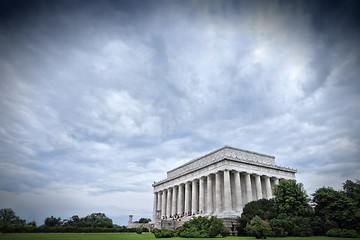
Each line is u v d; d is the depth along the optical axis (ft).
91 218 438.81
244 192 352.28
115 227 335.88
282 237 214.07
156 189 490.90
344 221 234.17
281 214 247.29
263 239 200.85
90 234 253.65
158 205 479.00
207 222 237.25
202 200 364.99
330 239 189.88
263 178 372.17
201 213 353.72
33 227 262.88
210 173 356.79
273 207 262.47
